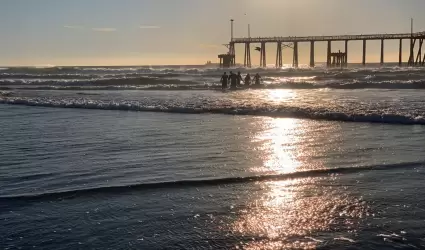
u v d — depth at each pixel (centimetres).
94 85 3462
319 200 507
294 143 882
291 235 406
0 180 609
